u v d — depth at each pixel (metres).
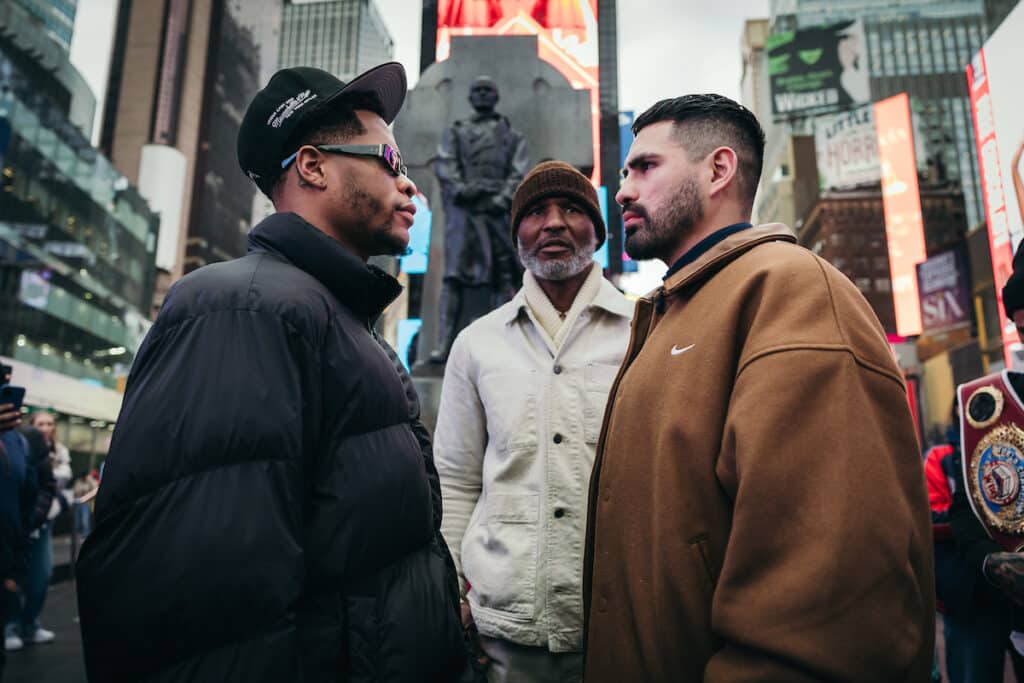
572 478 1.86
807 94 85.69
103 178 45.47
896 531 0.88
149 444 0.89
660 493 1.10
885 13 108.31
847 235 68.38
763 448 0.94
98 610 0.86
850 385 0.96
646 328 1.46
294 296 1.04
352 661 0.99
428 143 7.86
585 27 15.25
